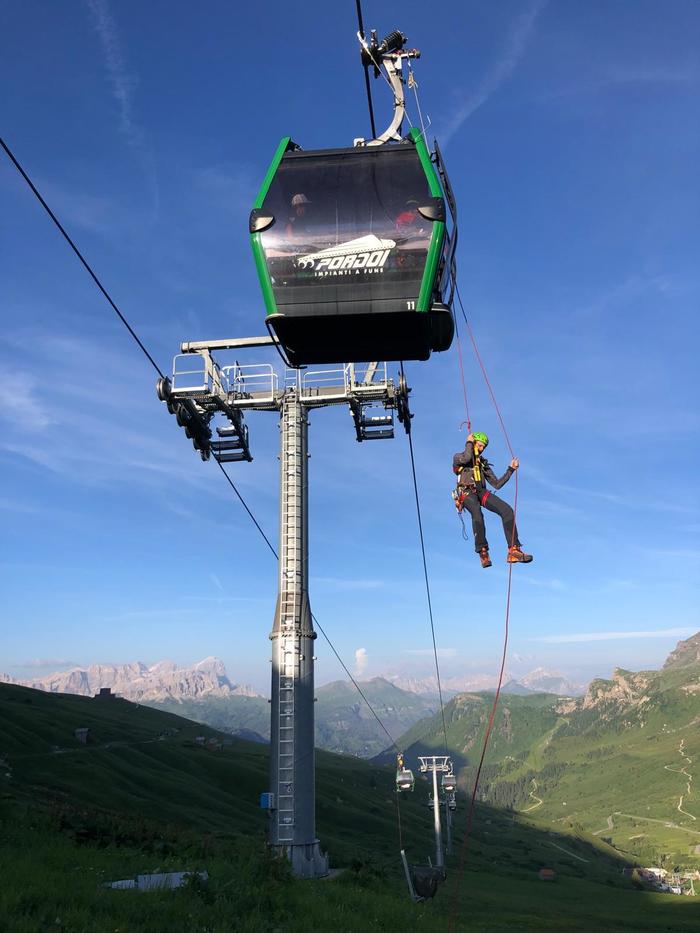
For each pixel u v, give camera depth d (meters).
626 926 56.03
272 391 44.47
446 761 62.06
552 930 43.00
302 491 44.28
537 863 199.38
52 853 19.56
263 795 40.00
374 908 22.31
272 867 21.56
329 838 153.62
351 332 18.52
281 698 41.44
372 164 18.45
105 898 14.41
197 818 133.75
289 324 18.20
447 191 19.02
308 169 18.52
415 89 20.23
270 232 18.14
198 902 15.90
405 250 17.72
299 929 16.55
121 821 27.25
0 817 24.33
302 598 43.00
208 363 41.88
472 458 15.02
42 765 141.38
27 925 11.97
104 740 186.50
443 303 18.41
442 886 61.94
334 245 17.89
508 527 14.58
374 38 20.42
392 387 42.25
